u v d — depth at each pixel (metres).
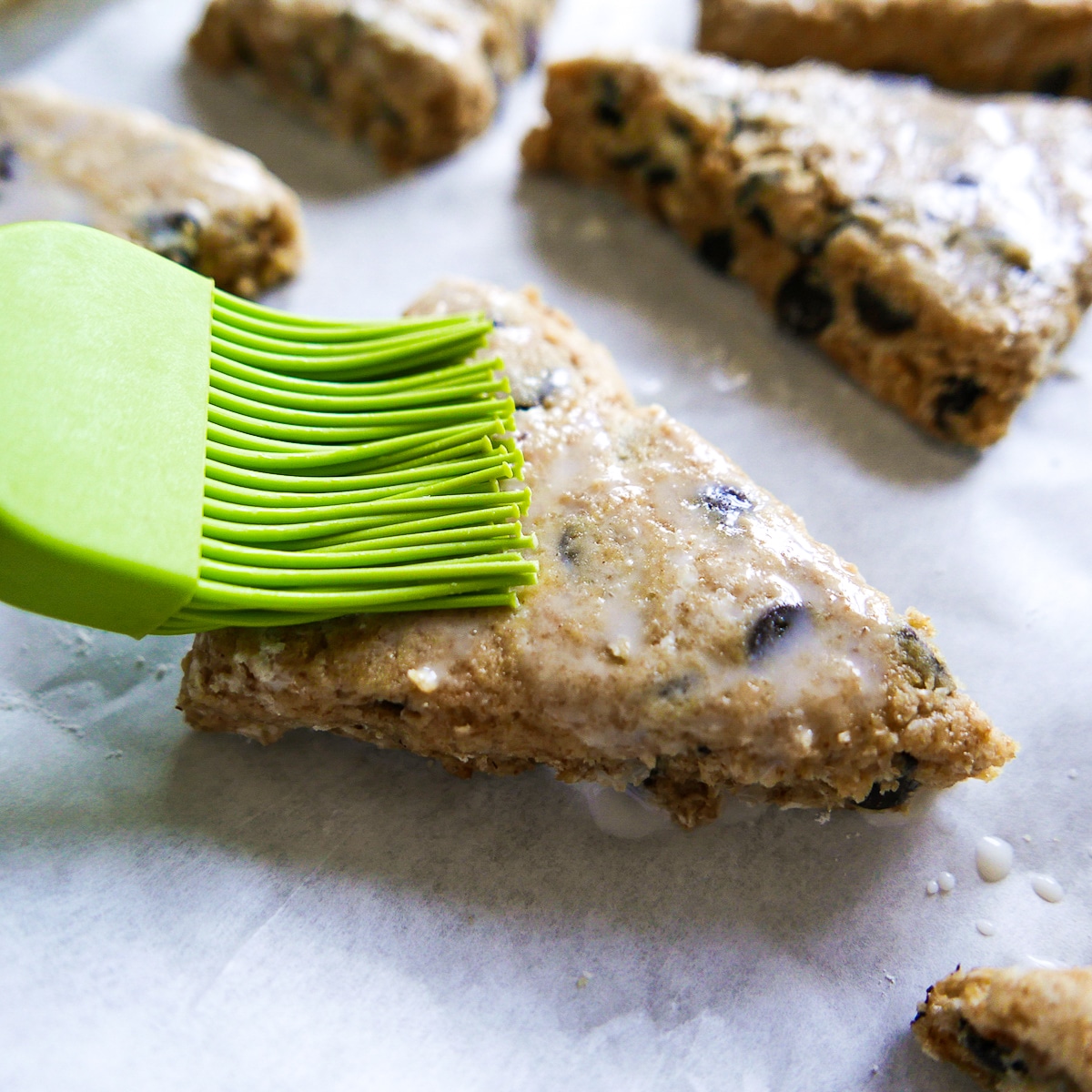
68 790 0.20
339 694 0.19
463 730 0.19
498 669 0.19
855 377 0.24
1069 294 0.23
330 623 0.19
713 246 0.26
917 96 0.25
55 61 0.29
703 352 0.25
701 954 0.19
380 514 0.19
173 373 0.19
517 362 0.21
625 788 0.20
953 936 0.19
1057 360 0.24
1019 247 0.23
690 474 0.20
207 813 0.20
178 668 0.21
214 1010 0.18
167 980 0.18
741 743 0.19
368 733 0.20
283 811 0.20
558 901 0.19
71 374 0.18
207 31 0.28
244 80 0.29
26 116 0.25
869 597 0.19
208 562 0.19
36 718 0.20
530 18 0.29
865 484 0.23
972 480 0.23
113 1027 0.18
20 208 0.24
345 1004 0.18
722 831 0.20
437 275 0.26
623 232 0.27
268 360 0.20
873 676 0.19
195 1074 0.18
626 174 0.27
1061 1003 0.18
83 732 0.20
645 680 0.19
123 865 0.19
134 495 0.18
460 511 0.19
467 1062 0.18
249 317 0.21
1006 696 0.21
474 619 0.19
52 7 0.30
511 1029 0.18
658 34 0.30
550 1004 0.19
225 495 0.19
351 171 0.28
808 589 0.19
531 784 0.20
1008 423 0.23
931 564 0.22
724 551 0.20
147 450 0.19
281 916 0.19
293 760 0.20
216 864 0.19
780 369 0.24
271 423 0.20
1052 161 0.24
